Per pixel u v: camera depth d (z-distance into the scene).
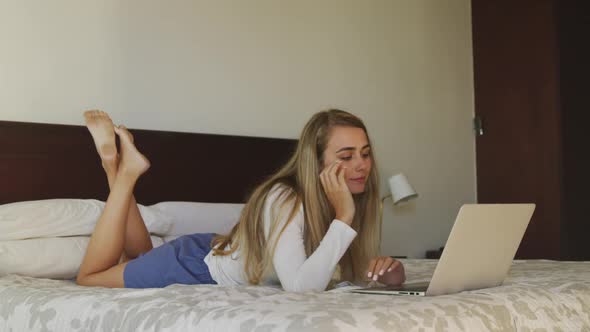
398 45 4.09
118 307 1.42
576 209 3.98
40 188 2.72
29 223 2.23
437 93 4.25
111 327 1.38
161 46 3.15
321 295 1.43
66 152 2.79
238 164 3.27
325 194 1.81
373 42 3.97
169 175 3.04
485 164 4.37
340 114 1.87
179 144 3.08
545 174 4.04
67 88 2.89
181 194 3.07
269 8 3.54
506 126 4.25
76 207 2.38
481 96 4.39
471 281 1.58
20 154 2.68
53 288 1.78
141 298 1.46
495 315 1.29
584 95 4.08
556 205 3.98
